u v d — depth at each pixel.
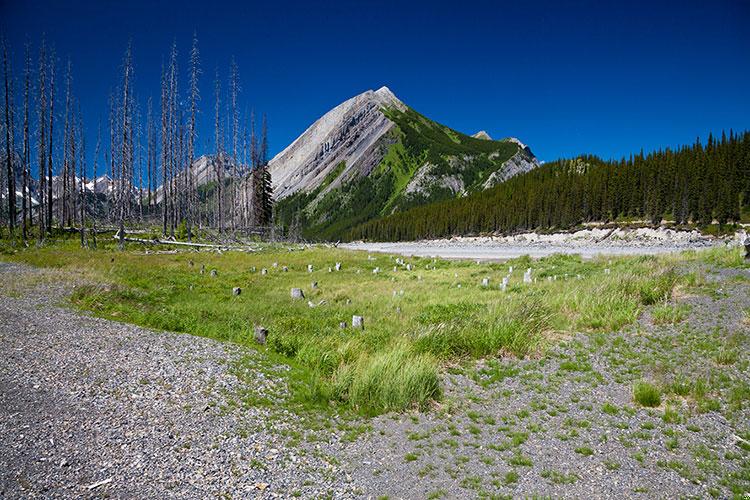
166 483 5.70
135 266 27.55
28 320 12.92
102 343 11.27
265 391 9.09
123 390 8.49
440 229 123.88
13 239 40.66
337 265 32.66
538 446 6.99
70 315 14.00
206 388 8.94
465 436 7.44
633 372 9.66
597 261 27.88
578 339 12.12
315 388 9.03
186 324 14.17
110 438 6.71
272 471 6.23
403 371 9.23
